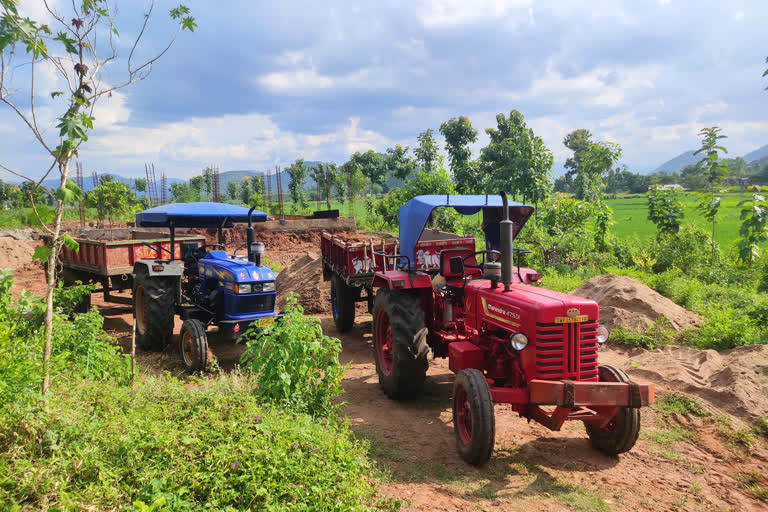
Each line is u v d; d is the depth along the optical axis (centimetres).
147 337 761
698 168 1531
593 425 481
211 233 2084
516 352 460
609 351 793
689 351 717
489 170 2144
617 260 1548
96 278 1022
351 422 536
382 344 653
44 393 407
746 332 745
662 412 554
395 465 445
